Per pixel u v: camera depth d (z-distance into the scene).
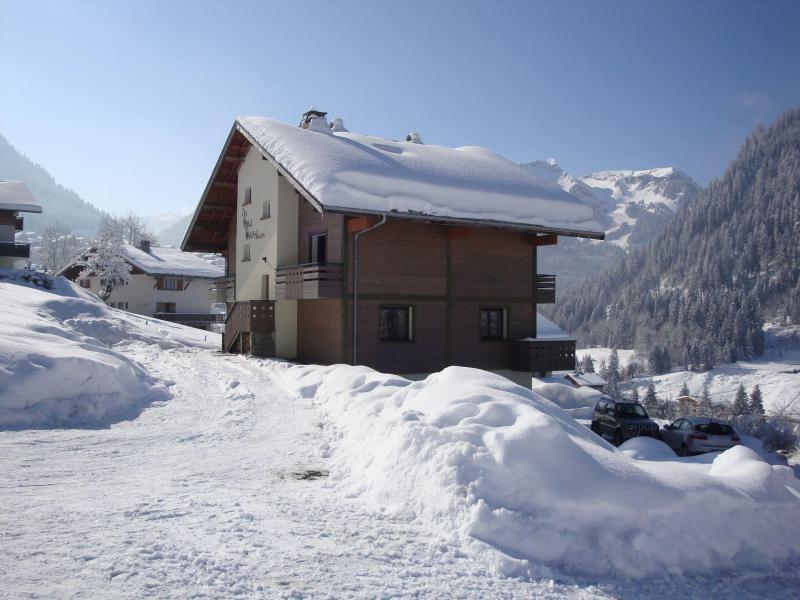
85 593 4.28
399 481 6.96
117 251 48.62
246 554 5.23
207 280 54.41
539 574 5.45
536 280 23.97
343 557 5.37
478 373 9.38
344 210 17.86
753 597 5.62
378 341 19.91
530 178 25.23
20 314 15.71
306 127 25.39
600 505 6.10
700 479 6.66
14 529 5.54
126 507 6.36
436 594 4.84
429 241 21.17
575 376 49.91
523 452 6.48
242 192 25.14
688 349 144.88
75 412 11.02
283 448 9.74
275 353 21.53
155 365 16.64
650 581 5.67
